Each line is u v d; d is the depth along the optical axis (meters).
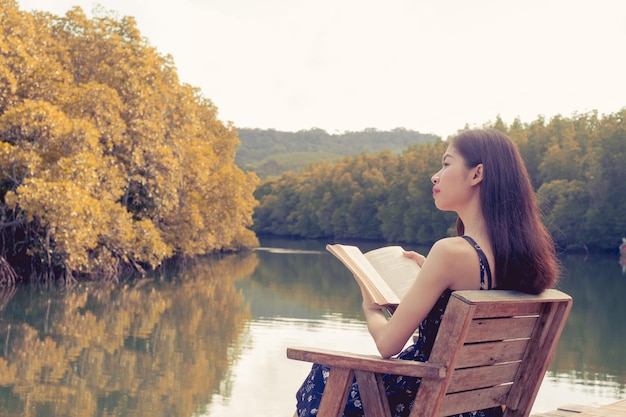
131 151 31.70
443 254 2.56
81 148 25.45
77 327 16.64
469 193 2.73
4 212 24.28
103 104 28.58
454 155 2.76
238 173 55.16
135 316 18.75
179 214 39.47
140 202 33.22
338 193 102.00
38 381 11.42
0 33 24.89
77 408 9.88
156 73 34.38
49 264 24.88
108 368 12.48
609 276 40.97
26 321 17.25
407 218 87.19
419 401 2.43
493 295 2.45
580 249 71.56
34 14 32.78
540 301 2.63
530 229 2.65
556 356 15.09
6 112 24.23
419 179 86.44
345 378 2.59
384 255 3.07
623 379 12.67
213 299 23.31
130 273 32.69
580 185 68.69
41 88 26.59
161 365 12.84
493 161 2.69
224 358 13.57
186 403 10.22
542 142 79.69
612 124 70.12
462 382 2.55
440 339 2.39
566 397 11.10
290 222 114.88
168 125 38.16
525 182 2.71
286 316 19.59
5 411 9.64
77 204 23.75
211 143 50.53
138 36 33.75
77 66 32.78
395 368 2.45
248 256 52.28
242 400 10.48
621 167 67.06
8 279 23.88
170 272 34.81
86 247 28.12
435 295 2.57
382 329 2.65
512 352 2.73
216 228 45.03
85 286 25.86
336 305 22.42
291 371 12.52
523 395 2.82
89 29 32.84
